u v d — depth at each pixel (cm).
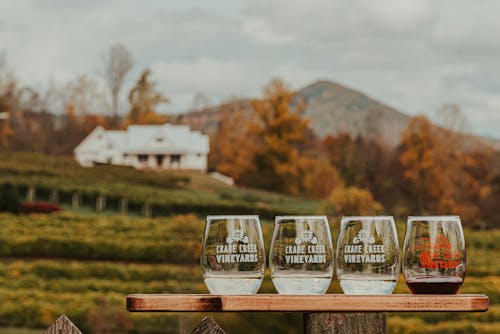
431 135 8794
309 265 258
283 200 8244
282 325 2033
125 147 10075
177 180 8106
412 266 256
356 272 258
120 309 2711
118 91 10569
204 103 11600
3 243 3769
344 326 243
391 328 2164
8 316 2753
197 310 237
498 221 8481
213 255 257
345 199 3250
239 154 9256
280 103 8788
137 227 4434
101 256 3766
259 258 259
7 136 9588
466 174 8738
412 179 8806
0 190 5069
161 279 3309
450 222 257
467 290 2841
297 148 9131
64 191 6581
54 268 3198
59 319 258
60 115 10131
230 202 6494
